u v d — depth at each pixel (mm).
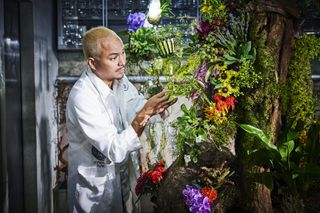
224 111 1434
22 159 2596
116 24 3131
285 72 1432
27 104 2574
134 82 2559
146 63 1881
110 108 1772
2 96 1951
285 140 1396
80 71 3182
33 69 2559
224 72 1432
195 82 1472
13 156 2430
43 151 2768
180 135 1504
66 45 3135
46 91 2865
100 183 1800
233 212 1490
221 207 1428
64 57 3188
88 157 1803
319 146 1399
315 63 2920
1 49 1973
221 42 1487
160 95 1542
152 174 1641
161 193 1539
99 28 1707
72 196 1875
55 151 3135
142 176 1710
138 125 1595
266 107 1421
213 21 1508
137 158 1979
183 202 1446
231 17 1505
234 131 1513
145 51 1704
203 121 1462
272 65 1394
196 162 1536
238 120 1509
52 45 3043
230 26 1532
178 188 1491
